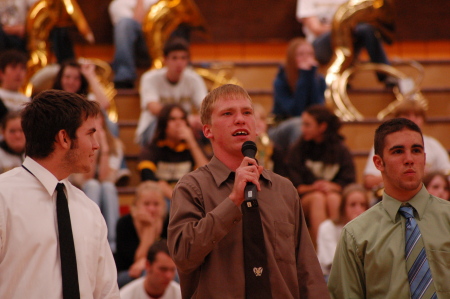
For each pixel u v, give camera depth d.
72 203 6.18
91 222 6.22
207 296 5.90
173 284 10.27
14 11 16.88
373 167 13.06
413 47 19.44
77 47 18.52
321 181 12.43
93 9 18.55
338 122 12.99
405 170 6.59
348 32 16.80
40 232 5.90
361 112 16.73
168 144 13.06
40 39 16.47
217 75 17.06
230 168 6.28
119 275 11.16
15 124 11.74
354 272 6.67
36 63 16.27
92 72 14.22
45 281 5.82
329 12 17.95
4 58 13.87
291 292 6.06
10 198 5.92
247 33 19.27
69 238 5.98
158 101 15.07
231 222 5.77
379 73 17.19
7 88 13.93
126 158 14.69
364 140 15.48
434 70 17.73
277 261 6.06
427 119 15.94
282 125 14.70
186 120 13.10
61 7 16.56
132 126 15.41
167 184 12.73
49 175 6.09
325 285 6.18
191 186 6.20
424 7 19.47
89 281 6.03
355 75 17.39
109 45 18.61
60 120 6.08
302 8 18.02
